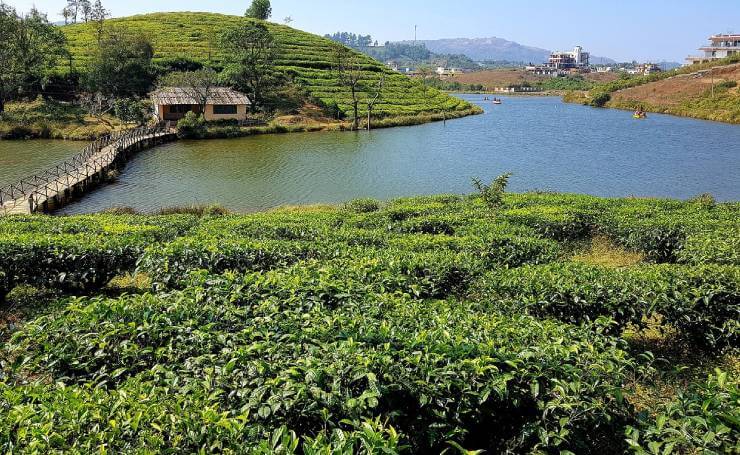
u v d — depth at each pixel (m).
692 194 39.59
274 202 34.94
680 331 11.23
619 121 88.00
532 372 7.16
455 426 6.88
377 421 5.80
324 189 39.00
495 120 89.25
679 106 98.25
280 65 95.25
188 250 13.64
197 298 9.49
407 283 12.05
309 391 6.46
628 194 39.47
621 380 7.45
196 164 46.69
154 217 21.48
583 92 140.50
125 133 54.84
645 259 18.41
